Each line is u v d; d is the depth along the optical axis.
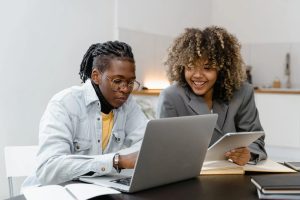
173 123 1.06
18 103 2.65
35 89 2.77
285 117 3.44
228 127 1.67
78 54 3.13
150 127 1.00
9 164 1.70
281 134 3.47
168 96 1.71
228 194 1.09
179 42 1.67
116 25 3.49
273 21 4.72
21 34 2.63
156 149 1.05
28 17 2.68
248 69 4.74
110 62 1.33
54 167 1.20
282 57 4.68
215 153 1.33
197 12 4.82
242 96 1.72
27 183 1.48
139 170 1.05
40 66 2.80
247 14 4.91
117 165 1.18
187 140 1.14
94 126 1.45
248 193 1.10
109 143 1.51
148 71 3.95
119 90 1.34
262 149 1.58
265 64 4.80
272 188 1.03
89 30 3.23
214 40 1.60
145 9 3.86
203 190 1.13
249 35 4.90
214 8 5.12
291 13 4.59
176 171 1.17
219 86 1.69
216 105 1.70
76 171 1.18
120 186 1.10
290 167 1.43
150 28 3.95
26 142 2.73
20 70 2.65
